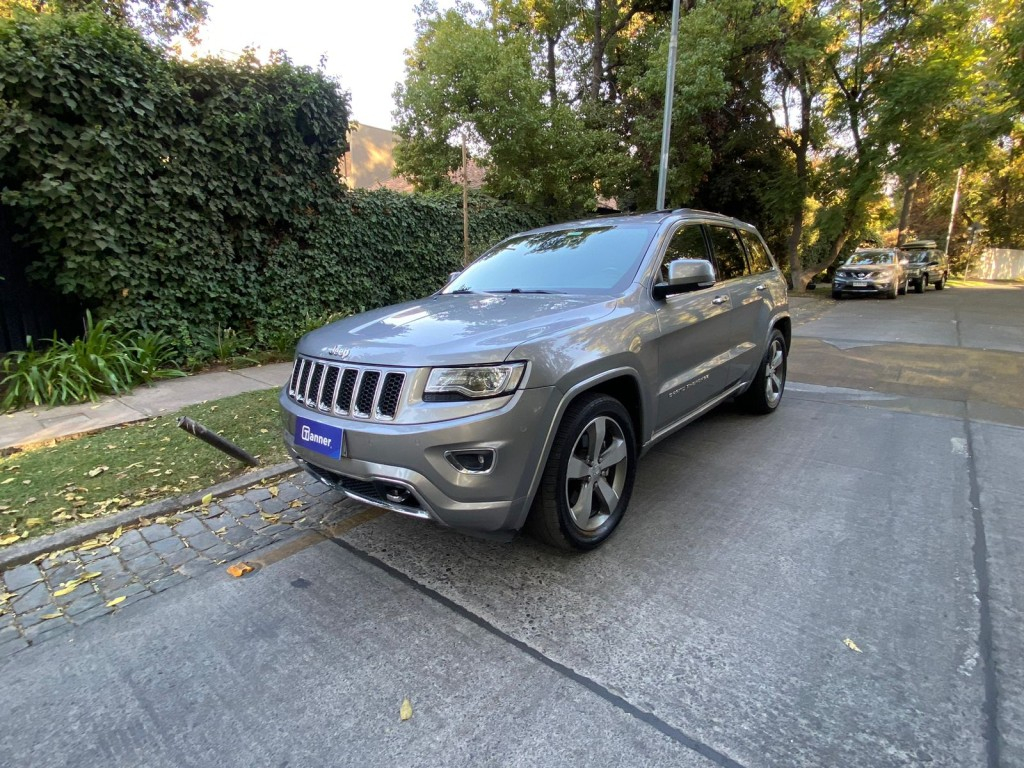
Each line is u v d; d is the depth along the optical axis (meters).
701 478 4.05
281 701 2.12
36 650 2.41
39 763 1.88
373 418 2.55
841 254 27.45
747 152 20.48
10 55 5.43
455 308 3.28
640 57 17.00
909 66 17.28
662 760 1.83
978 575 2.80
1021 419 5.36
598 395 2.95
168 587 2.84
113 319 6.45
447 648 2.38
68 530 3.27
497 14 18.22
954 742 1.87
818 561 2.96
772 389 5.60
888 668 2.20
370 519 3.51
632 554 3.06
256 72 7.34
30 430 4.94
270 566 3.02
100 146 6.05
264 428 4.96
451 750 1.89
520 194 13.16
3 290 6.38
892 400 6.13
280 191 7.84
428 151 13.75
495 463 2.46
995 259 42.22
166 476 4.01
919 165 17.19
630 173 15.80
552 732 1.95
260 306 7.89
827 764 1.80
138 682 2.22
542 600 2.69
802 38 17.44
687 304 3.79
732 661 2.26
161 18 14.21
